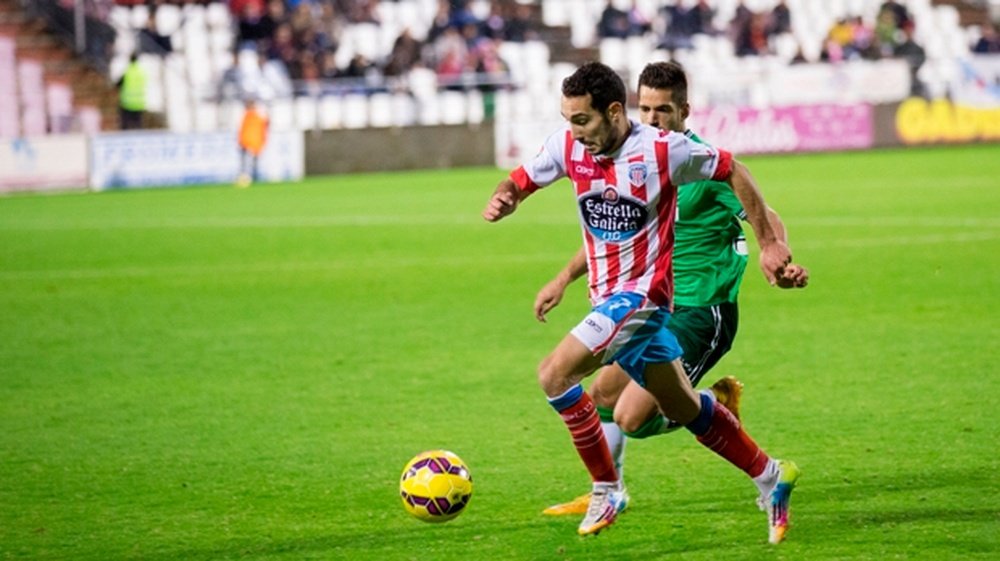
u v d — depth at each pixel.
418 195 80.81
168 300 43.28
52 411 28.03
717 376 29.64
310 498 21.27
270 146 97.12
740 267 20.70
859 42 121.06
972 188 73.44
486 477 22.23
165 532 19.62
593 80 17.05
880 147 108.62
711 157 17.47
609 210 17.77
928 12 132.62
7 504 21.25
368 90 106.44
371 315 39.34
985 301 37.88
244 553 18.55
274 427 26.19
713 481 21.58
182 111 105.31
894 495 20.22
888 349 31.78
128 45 106.88
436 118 108.06
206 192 87.75
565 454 23.64
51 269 51.69
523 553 18.19
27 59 102.69
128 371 32.09
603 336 17.56
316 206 75.50
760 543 18.23
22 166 89.75
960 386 27.62
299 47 107.62
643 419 19.03
